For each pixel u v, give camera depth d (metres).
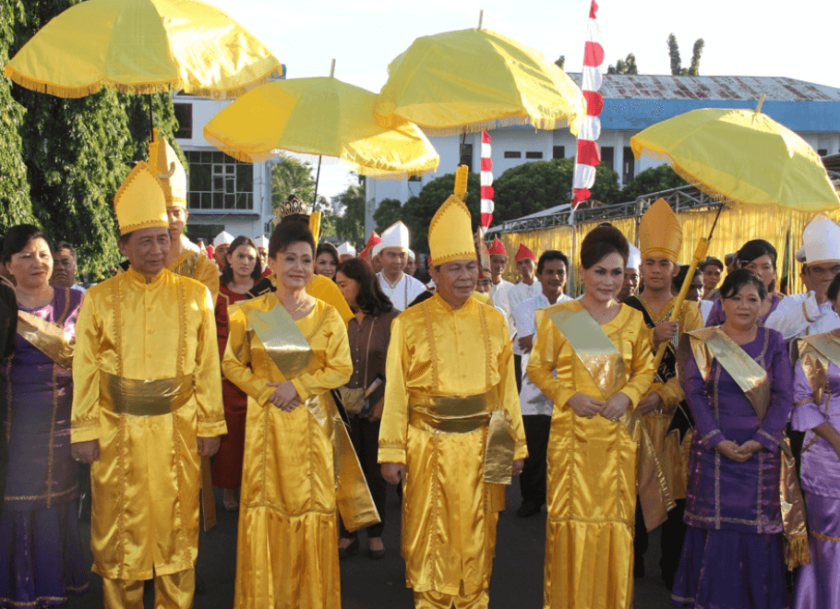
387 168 4.43
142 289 3.73
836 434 3.75
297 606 3.83
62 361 3.95
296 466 3.79
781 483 3.82
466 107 3.84
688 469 4.11
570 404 3.79
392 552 5.22
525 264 7.55
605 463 3.80
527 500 6.03
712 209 12.01
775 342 3.89
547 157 44.34
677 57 55.84
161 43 3.80
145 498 3.63
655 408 4.35
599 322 3.91
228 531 5.56
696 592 3.99
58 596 4.03
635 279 5.82
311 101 4.43
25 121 11.61
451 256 3.75
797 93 41.91
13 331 3.79
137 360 3.64
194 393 3.80
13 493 3.89
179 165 4.58
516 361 7.41
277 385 3.75
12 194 10.48
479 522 3.78
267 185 37.66
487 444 3.77
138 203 3.66
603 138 41.72
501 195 33.25
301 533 3.80
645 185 31.58
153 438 3.64
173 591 3.72
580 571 3.80
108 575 3.61
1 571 3.91
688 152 4.03
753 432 3.82
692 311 4.54
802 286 9.75
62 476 4.01
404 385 3.82
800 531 3.80
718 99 40.44
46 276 3.97
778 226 10.34
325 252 5.83
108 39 3.78
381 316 5.13
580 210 19.09
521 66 3.98
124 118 12.91
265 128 4.42
